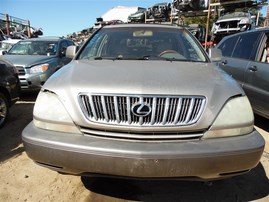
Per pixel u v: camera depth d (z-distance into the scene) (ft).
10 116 16.79
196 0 46.75
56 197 8.68
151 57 10.57
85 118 7.09
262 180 9.86
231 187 9.39
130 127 6.86
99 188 9.16
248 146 6.99
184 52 11.01
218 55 11.48
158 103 6.95
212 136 7.11
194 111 7.06
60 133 7.28
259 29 16.38
